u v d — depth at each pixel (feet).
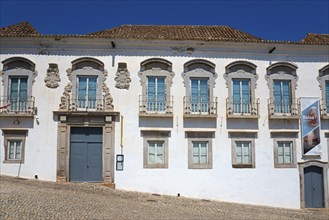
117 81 59.11
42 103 58.23
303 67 62.34
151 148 58.70
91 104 58.85
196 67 60.49
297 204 59.36
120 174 57.57
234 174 58.95
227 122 59.82
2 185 49.19
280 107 61.26
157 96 59.62
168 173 58.03
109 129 58.08
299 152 60.44
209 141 59.16
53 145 57.57
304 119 60.90
